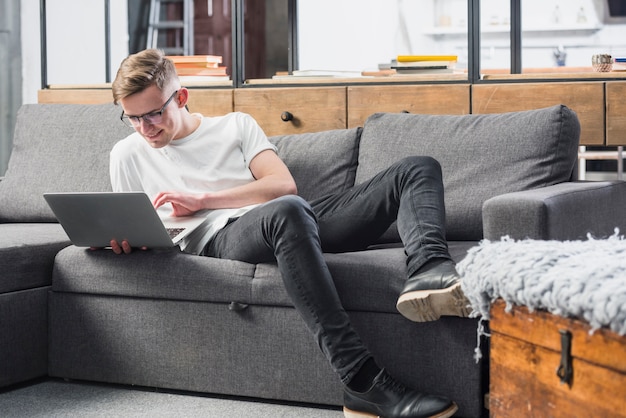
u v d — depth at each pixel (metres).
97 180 2.85
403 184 2.04
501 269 1.44
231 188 2.33
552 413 1.35
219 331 2.16
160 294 2.21
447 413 1.84
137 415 2.05
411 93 2.83
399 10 6.65
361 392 1.88
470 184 2.38
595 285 1.24
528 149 2.35
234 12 3.04
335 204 2.22
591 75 2.68
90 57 5.68
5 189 2.95
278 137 2.73
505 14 6.58
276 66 6.23
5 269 2.25
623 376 1.19
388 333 1.98
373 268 1.99
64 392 2.27
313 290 1.90
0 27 5.30
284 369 2.10
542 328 1.35
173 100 2.27
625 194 2.39
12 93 5.39
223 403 2.15
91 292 2.29
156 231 2.14
